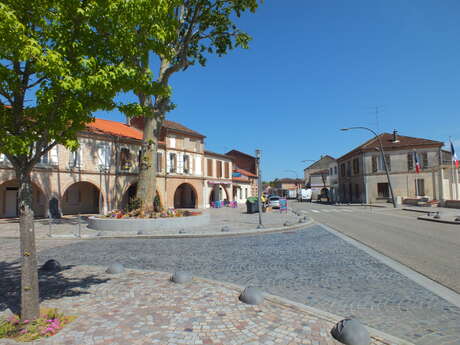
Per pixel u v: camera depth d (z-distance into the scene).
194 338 3.16
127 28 3.67
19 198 3.56
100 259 7.73
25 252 3.54
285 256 7.78
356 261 7.08
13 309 4.01
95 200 26.33
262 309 3.97
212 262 7.24
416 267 6.45
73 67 3.44
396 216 20.33
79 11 3.35
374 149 38.56
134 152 26.28
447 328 3.58
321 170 71.25
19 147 3.29
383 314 4.02
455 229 12.77
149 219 13.50
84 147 22.67
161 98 15.53
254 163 54.81
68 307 4.04
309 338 3.18
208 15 15.32
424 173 36.06
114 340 3.11
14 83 3.40
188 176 31.66
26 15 3.34
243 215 22.17
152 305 4.11
